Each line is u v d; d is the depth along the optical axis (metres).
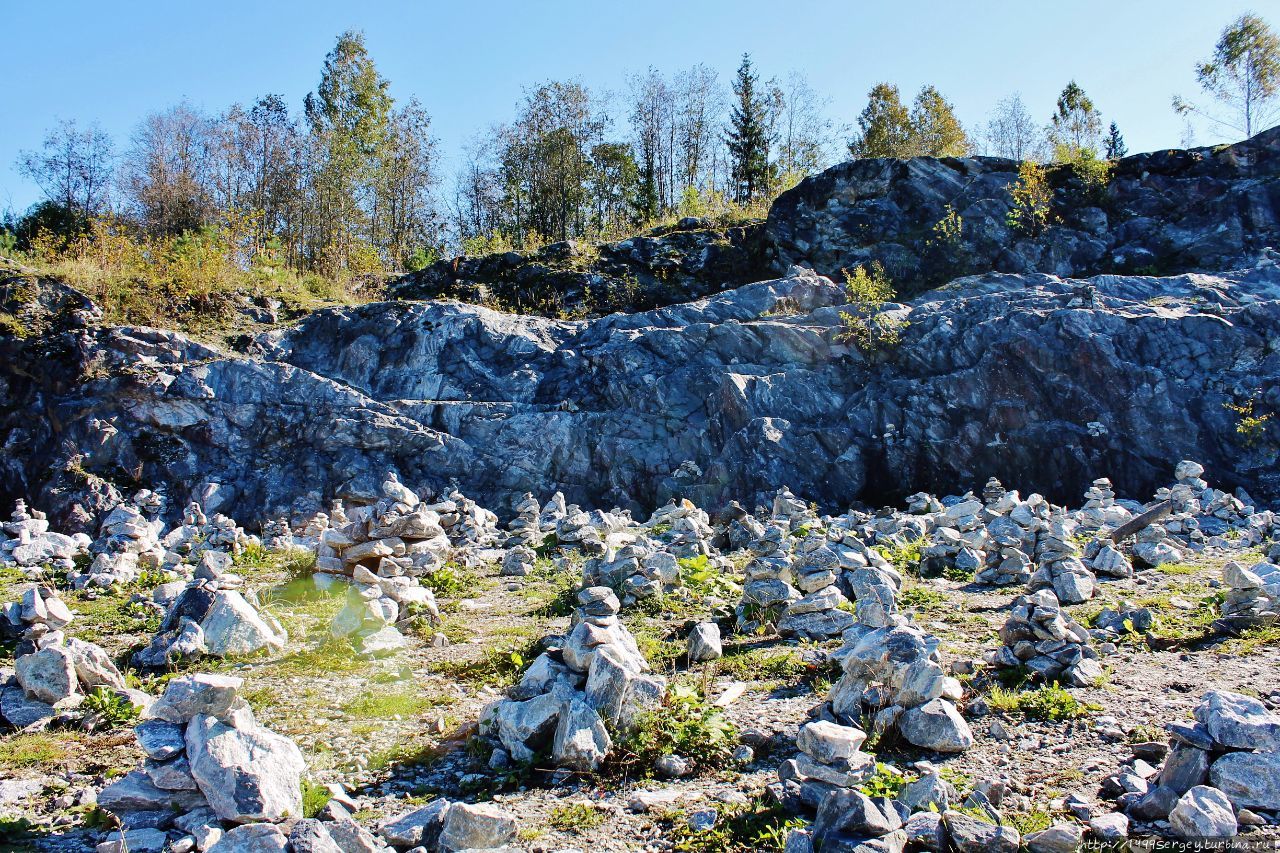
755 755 6.33
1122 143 70.56
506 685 8.20
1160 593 11.33
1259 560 13.39
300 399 27.61
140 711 7.51
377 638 9.59
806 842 4.68
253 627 9.59
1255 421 24.17
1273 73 47.59
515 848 4.99
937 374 27.28
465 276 38.53
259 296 33.44
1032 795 5.48
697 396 27.91
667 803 5.58
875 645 6.78
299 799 5.35
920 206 37.12
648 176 56.66
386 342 29.77
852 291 31.38
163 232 48.97
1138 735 6.30
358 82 54.88
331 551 13.29
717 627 9.32
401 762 6.43
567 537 16.05
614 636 7.12
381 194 52.56
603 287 37.09
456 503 19.48
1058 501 25.02
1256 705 5.35
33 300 29.34
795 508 18.36
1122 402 25.30
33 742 6.86
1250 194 33.47
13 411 27.20
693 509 18.62
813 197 38.09
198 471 26.52
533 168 54.38
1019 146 65.12
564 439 27.16
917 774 5.77
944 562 13.41
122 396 26.95
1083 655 7.96
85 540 16.55
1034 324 26.55
